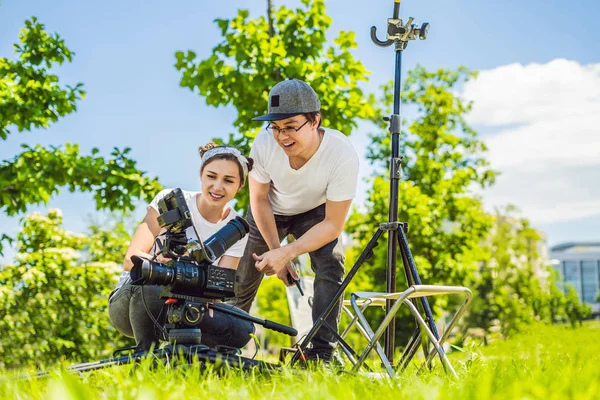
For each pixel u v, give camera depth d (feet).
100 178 32.65
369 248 11.64
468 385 7.69
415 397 7.06
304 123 12.15
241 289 15.24
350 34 31.32
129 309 12.24
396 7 12.25
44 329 39.34
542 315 102.63
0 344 37.91
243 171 12.16
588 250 341.41
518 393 6.77
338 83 31.24
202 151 12.77
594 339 23.04
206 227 12.50
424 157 62.03
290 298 18.47
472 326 81.41
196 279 9.93
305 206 14.02
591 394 6.75
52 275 39.96
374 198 53.93
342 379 8.87
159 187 33.24
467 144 66.08
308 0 31.22
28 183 32.04
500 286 83.41
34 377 8.64
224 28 31.14
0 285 39.50
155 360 9.62
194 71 31.14
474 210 57.88
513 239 91.71
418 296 10.36
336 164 12.89
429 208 54.65
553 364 10.40
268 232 14.07
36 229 42.52
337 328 13.46
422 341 11.34
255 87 30.19
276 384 8.54
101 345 41.22
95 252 46.96
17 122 32.76
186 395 7.27
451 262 53.36
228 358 9.84
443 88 65.67
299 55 30.86
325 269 13.51
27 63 33.63
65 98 33.73
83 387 7.06
